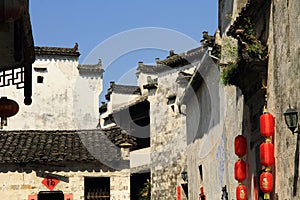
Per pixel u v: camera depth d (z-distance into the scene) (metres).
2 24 10.22
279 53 11.16
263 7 12.25
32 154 19.48
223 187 16.92
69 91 35.62
